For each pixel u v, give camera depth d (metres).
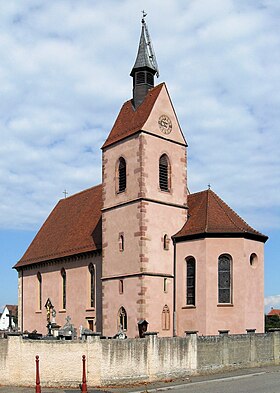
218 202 45.38
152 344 30.48
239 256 41.50
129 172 44.91
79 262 53.44
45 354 29.11
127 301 43.00
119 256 44.66
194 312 41.50
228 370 34.19
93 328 49.91
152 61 48.47
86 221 57.19
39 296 61.97
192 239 42.78
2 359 29.58
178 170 46.38
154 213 43.62
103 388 28.20
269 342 37.72
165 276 43.19
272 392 25.45
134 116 46.69
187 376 31.75
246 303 41.19
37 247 64.94
